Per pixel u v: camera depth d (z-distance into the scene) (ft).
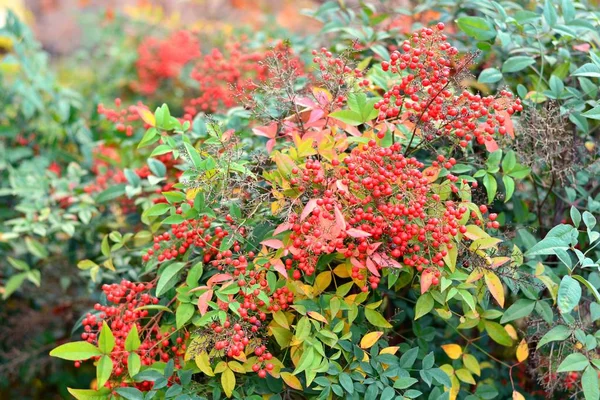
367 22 4.12
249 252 3.22
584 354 3.18
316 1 5.82
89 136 4.65
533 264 3.36
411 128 3.30
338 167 3.15
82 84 6.48
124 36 6.80
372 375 3.18
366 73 3.63
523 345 3.39
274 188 3.22
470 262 3.15
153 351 3.33
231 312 3.15
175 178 3.92
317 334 3.13
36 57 5.20
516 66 3.53
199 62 5.35
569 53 3.75
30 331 4.92
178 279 3.35
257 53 4.31
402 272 3.29
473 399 3.39
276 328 3.16
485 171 3.34
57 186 4.34
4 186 4.78
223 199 3.27
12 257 4.74
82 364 4.98
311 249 3.04
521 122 3.49
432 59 3.18
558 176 3.53
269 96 3.54
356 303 3.19
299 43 4.58
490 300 3.59
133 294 3.36
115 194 3.96
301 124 3.37
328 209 3.01
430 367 3.18
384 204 3.07
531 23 3.65
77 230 4.42
